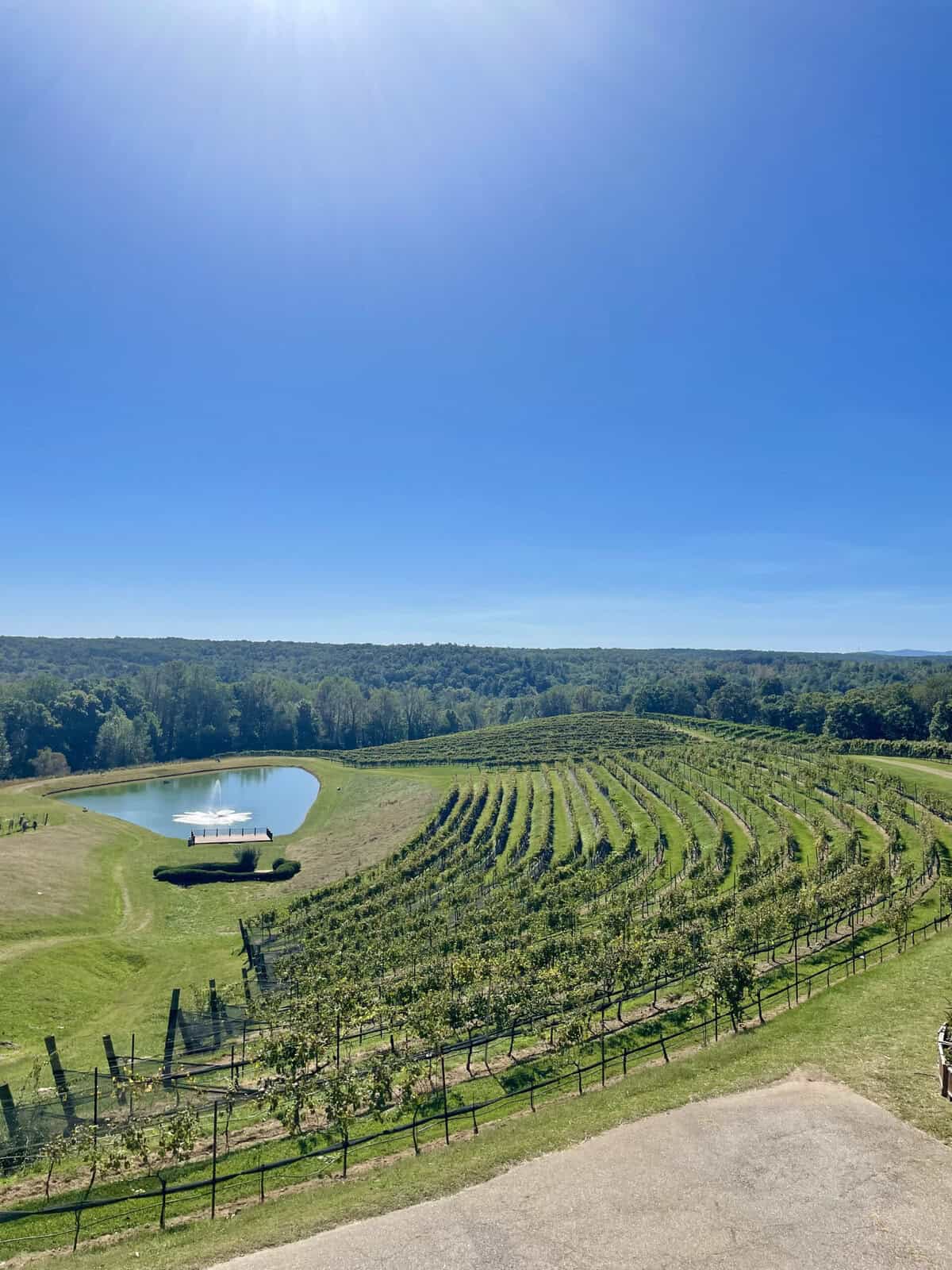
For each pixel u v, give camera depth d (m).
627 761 121.81
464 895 63.47
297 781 145.25
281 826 107.88
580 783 110.06
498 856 79.12
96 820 96.62
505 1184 16.89
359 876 73.50
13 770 152.38
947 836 64.19
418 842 85.56
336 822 104.50
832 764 96.88
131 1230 20.64
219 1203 21.61
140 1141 23.00
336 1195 19.22
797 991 33.72
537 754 142.12
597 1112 21.06
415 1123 24.03
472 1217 15.74
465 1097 27.61
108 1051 32.41
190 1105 26.12
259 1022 39.41
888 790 81.38
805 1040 25.08
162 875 76.31
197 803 122.56
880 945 40.50
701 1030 31.67
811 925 44.53
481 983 39.72
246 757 171.62
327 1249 15.09
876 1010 27.59
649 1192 16.17
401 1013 37.53
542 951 42.81
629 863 67.81
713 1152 17.62
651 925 46.38
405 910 61.97
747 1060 23.92
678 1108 19.91
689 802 89.56
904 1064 21.77
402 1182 18.34
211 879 77.38
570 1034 29.95
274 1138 25.92
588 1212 15.59
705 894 54.16
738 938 40.62
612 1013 36.12
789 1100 19.98
